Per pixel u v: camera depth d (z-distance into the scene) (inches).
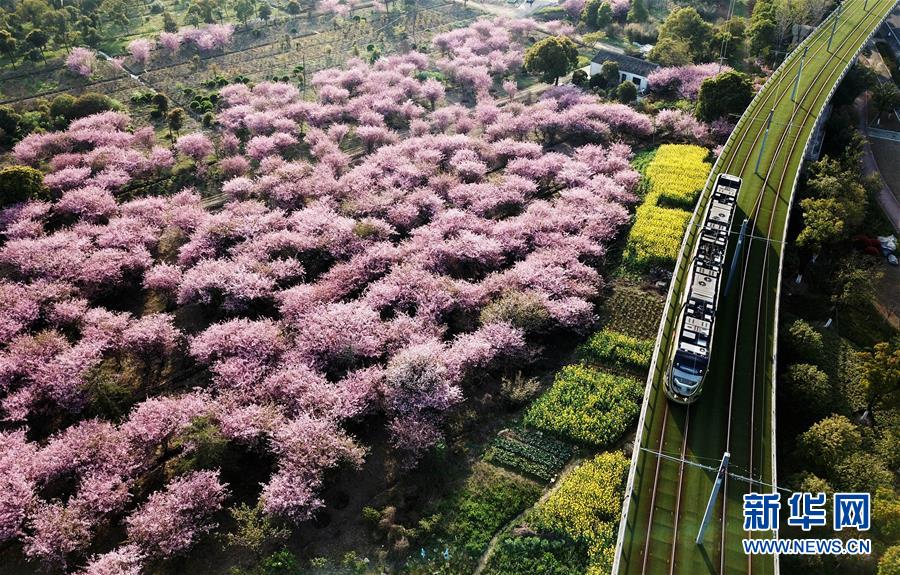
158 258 3371.1
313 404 2361.0
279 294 2918.3
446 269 3152.1
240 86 5039.4
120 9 6318.9
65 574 1957.4
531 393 2551.7
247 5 6505.9
